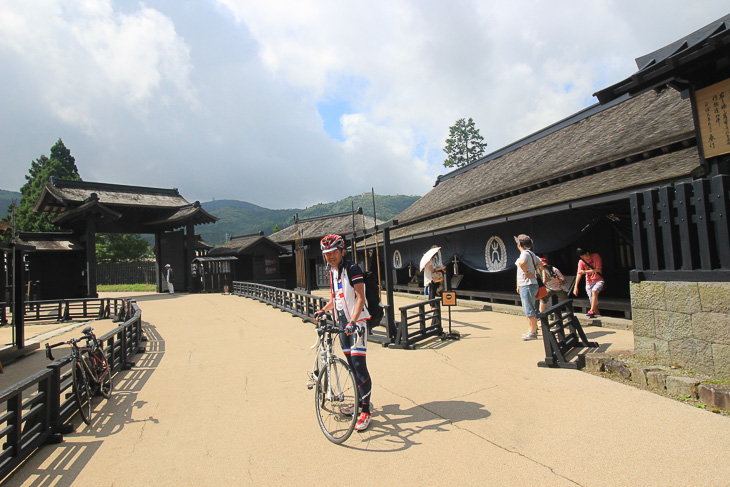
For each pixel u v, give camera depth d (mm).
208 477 3139
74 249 21359
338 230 26188
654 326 4809
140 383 6004
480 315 10664
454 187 19609
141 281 33500
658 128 9195
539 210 9109
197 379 6074
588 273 8625
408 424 3832
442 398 4473
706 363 4195
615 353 5199
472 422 3775
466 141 44531
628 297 9820
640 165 8445
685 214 4445
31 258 21172
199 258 26859
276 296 15844
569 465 2934
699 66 4848
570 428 3502
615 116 12484
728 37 4227
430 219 17344
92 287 20953
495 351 6414
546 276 8398
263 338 9336
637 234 5035
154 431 4145
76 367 4500
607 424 3523
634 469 2824
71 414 4391
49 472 3330
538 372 5148
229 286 25859
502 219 10258
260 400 4922
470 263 12953
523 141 17297
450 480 2844
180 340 9625
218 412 4602
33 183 33156
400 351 6859
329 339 4094
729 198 4074
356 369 3803
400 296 17484
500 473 2893
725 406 3607
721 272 4066
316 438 3705
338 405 3928
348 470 3080
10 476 3270
